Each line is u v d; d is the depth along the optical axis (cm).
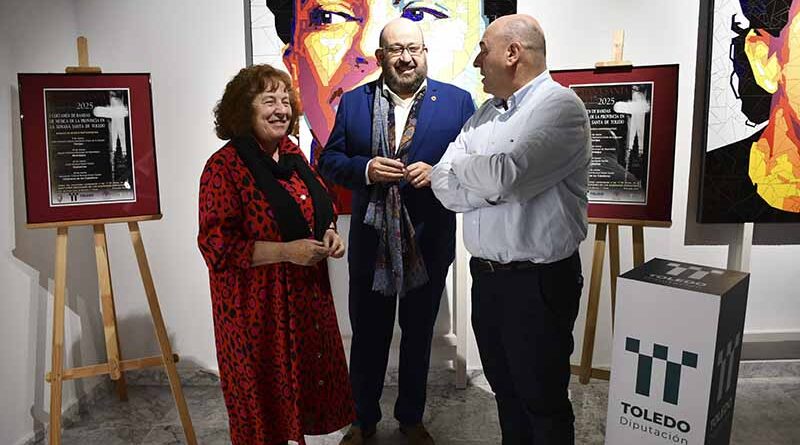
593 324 290
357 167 246
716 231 318
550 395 220
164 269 324
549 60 306
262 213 200
